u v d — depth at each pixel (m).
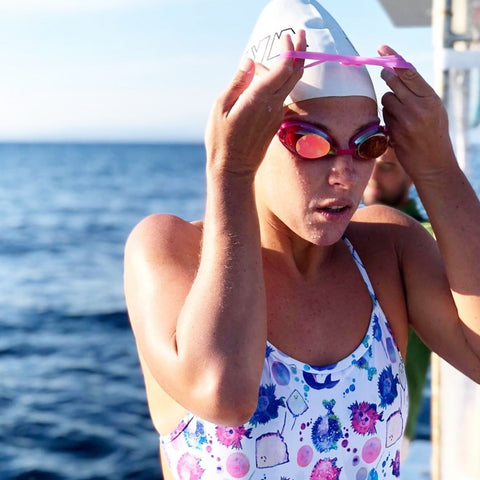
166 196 48.44
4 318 18.48
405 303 1.62
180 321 1.29
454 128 3.06
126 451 10.15
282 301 1.45
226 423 1.28
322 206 1.37
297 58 1.29
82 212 40.25
